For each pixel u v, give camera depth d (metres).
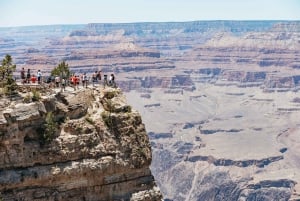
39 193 54.88
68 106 58.41
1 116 53.72
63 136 56.62
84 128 58.06
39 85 60.16
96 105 61.06
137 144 60.66
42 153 55.28
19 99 55.91
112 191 58.88
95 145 58.16
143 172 61.16
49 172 55.25
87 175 57.25
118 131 60.00
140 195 60.25
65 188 56.22
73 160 56.72
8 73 58.75
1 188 53.41
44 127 55.72
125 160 59.59
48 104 57.03
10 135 53.97
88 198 57.44
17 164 54.28
